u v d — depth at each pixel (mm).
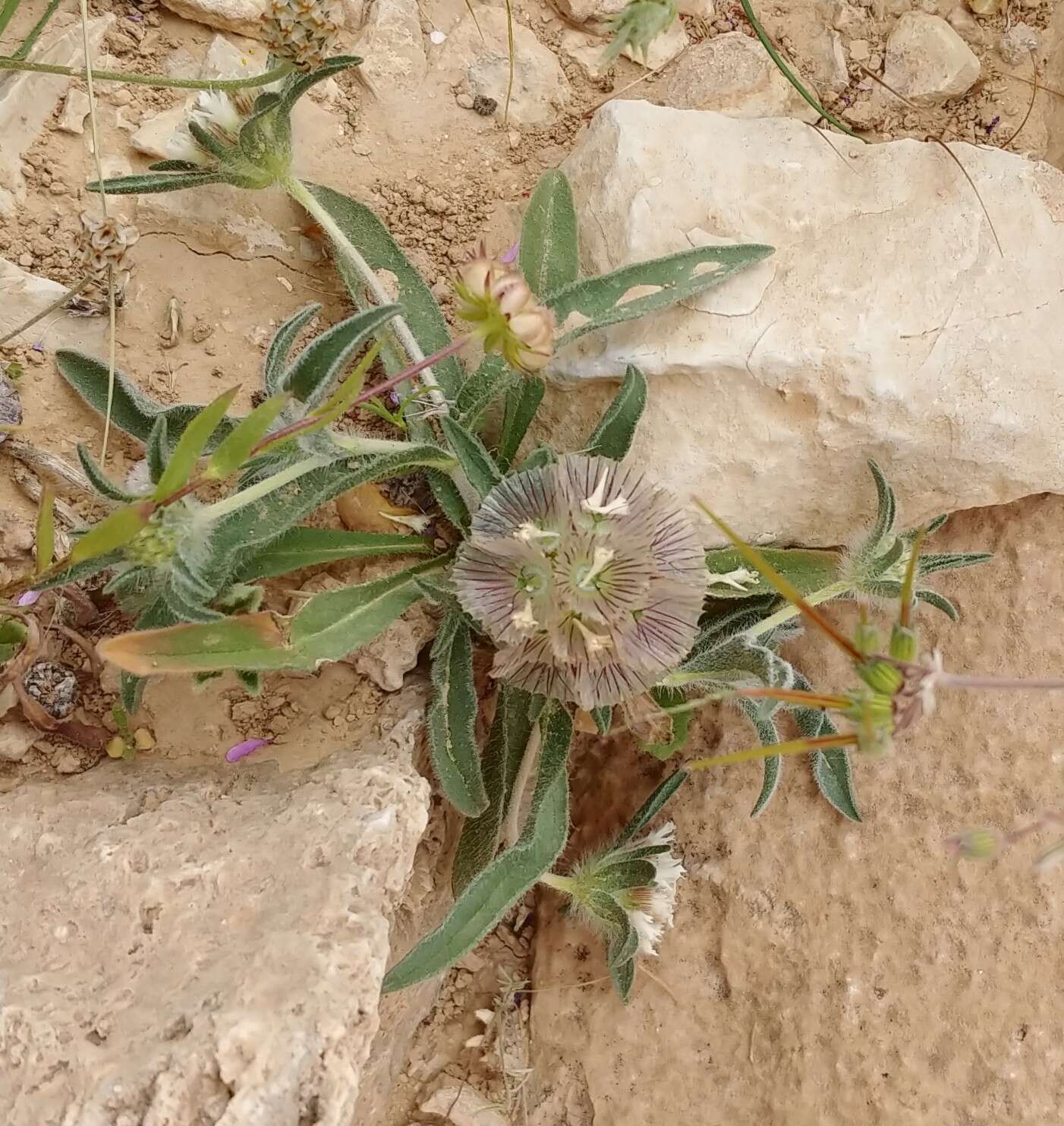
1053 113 236
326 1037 133
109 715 183
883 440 184
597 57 226
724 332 183
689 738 222
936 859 197
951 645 204
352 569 197
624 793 227
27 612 169
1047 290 187
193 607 145
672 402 187
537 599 161
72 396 184
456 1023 227
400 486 201
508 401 190
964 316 184
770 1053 203
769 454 187
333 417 138
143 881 150
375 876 154
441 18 219
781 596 197
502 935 232
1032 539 202
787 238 188
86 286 188
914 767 202
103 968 144
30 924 148
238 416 188
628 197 190
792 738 215
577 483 160
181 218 195
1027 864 191
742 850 212
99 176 169
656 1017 212
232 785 177
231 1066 128
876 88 235
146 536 134
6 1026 134
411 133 215
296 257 201
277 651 148
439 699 184
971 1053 189
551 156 222
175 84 164
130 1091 128
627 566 160
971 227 188
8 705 176
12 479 180
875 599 184
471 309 143
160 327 193
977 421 182
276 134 171
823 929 202
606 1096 212
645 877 195
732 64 224
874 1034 195
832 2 234
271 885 151
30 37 172
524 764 194
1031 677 197
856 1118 193
